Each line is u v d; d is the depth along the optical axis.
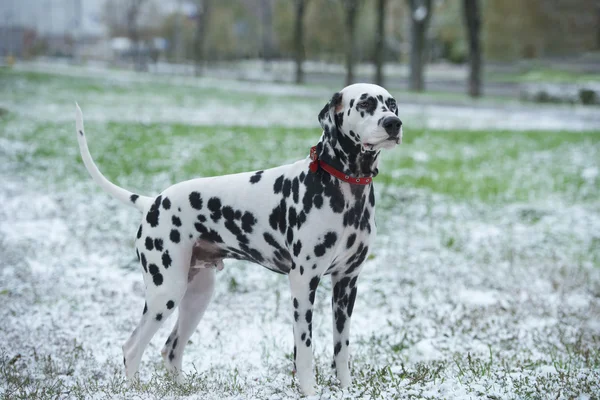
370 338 6.53
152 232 5.05
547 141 21.31
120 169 14.95
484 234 11.23
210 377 5.43
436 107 32.69
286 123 25.44
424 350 6.20
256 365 5.84
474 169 17.09
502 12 56.28
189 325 5.34
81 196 12.57
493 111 31.45
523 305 7.79
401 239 10.70
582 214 12.73
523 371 5.24
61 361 5.80
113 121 22.83
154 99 33.03
